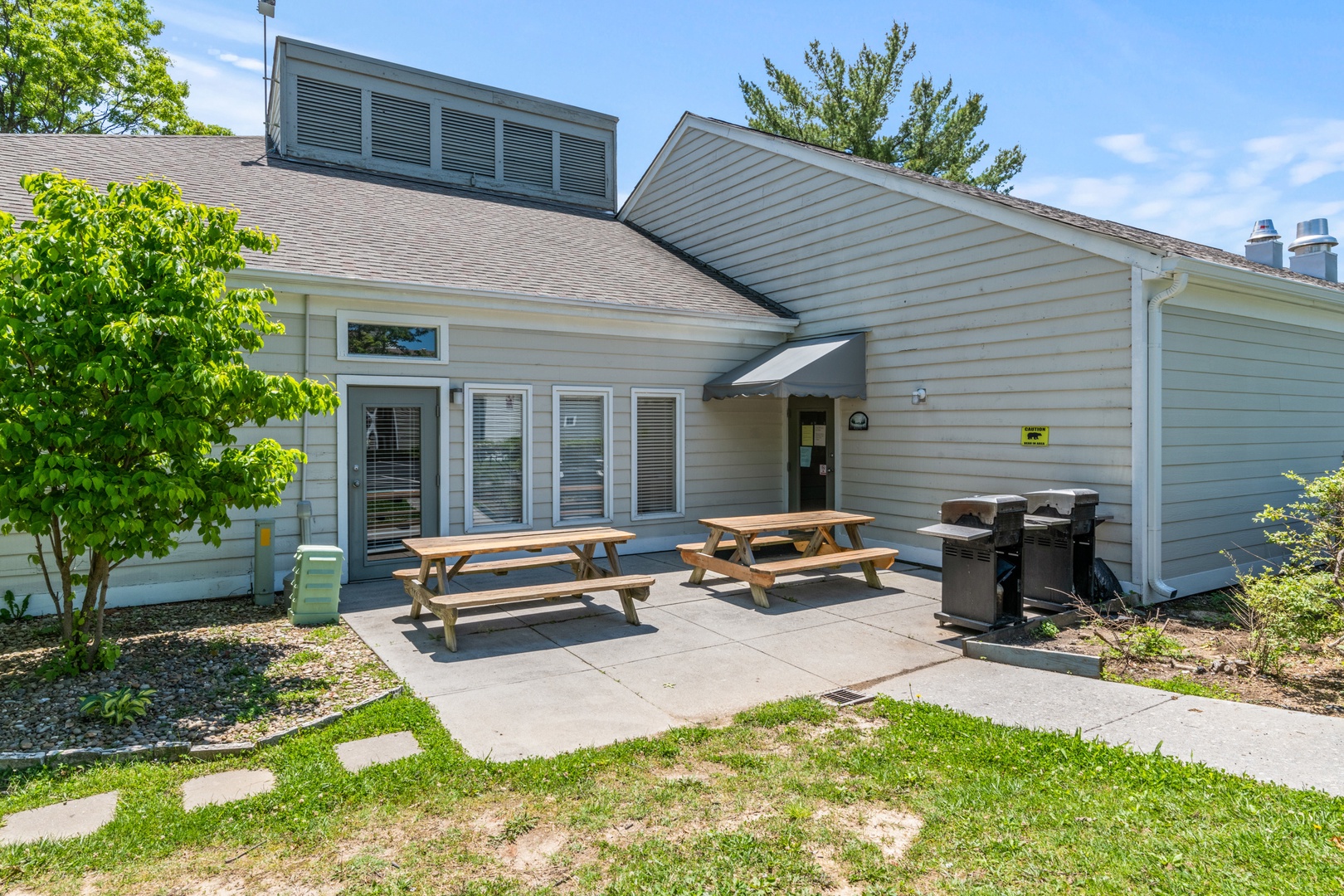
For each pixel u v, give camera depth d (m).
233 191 9.81
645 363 10.36
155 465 5.02
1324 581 5.23
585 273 10.50
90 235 4.63
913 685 5.06
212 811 3.29
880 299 9.94
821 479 11.00
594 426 10.05
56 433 4.40
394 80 13.75
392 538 8.56
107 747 3.96
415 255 9.19
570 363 9.70
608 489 10.09
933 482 9.27
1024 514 6.46
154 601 7.27
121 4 22.69
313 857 2.95
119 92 23.03
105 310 4.61
